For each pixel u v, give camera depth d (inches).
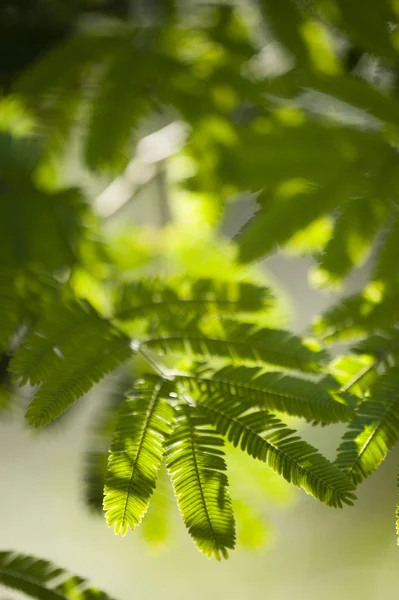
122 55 37.3
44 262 36.3
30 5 38.5
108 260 36.9
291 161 37.1
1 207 36.6
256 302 35.7
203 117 37.5
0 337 35.3
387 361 34.5
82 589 34.3
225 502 33.2
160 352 34.9
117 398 36.7
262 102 37.8
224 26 38.3
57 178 37.5
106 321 35.3
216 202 37.8
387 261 36.3
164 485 35.8
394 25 36.7
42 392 34.1
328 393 33.9
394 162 37.3
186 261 38.0
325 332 35.5
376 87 37.5
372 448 33.4
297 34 37.2
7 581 34.1
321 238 37.0
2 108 37.1
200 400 34.0
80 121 36.9
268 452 33.4
